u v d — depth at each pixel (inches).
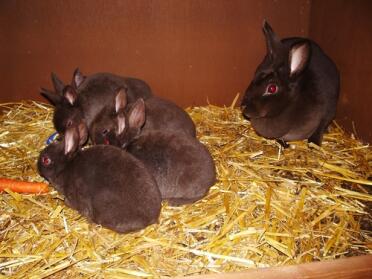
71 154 26.3
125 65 37.6
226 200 27.1
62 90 33.9
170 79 38.4
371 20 30.5
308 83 31.4
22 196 27.6
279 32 38.3
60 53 36.5
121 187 23.8
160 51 37.4
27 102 37.8
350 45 33.3
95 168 24.8
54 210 26.5
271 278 17.0
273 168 30.7
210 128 36.2
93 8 35.4
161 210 26.2
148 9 35.9
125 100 30.5
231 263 23.3
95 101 34.5
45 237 24.6
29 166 31.1
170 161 26.0
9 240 24.4
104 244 24.3
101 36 36.4
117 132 28.5
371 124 32.0
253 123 33.5
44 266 22.8
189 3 36.2
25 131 35.2
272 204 27.2
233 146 33.4
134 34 36.6
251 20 37.4
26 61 36.3
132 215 23.9
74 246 24.0
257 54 38.5
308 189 28.5
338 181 29.8
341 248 24.5
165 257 23.5
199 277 17.0
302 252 24.2
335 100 33.0
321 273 17.3
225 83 39.2
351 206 27.5
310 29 38.6
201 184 26.2
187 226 25.4
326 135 35.1
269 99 30.6
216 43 37.7
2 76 36.4
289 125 32.1
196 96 39.3
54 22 35.4
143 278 22.3
